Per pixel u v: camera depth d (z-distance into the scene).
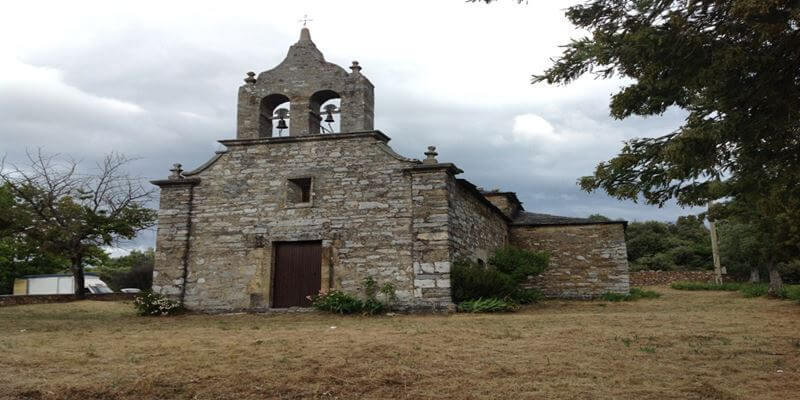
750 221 19.14
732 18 5.38
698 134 5.46
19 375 6.55
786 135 5.87
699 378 6.45
